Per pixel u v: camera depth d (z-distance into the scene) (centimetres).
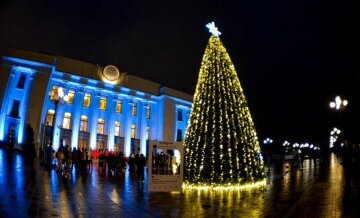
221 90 1694
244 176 1602
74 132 4097
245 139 1669
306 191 1371
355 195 1184
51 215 789
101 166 2505
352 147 2002
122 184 1585
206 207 1032
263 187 1590
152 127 4994
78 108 4191
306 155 6156
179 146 1368
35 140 3538
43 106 3741
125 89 4712
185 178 1569
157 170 1329
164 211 952
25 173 1546
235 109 1689
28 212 793
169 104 5012
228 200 1184
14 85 3741
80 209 897
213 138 1595
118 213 884
